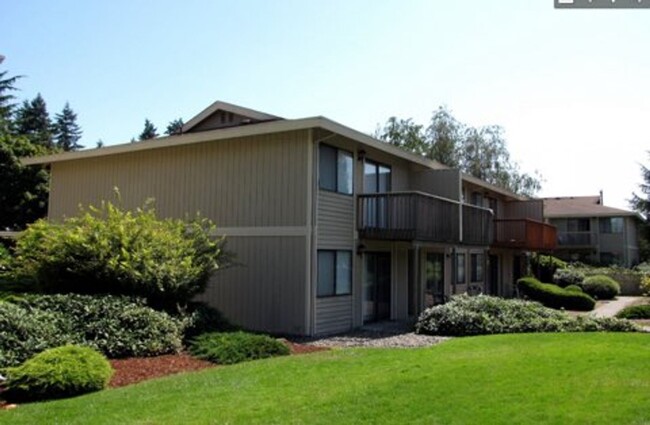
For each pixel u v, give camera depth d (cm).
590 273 3231
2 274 1492
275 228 1377
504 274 2805
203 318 1143
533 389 623
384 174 1736
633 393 601
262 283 1385
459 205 1792
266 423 550
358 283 1544
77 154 1723
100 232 1150
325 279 1395
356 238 1533
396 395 623
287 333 1342
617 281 3195
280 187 1378
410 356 888
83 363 730
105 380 742
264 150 1409
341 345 1173
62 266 1127
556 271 3128
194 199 1514
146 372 856
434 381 673
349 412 573
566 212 4425
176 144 1523
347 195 1501
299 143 1359
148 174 1608
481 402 582
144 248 1152
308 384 706
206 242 1288
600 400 578
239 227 1430
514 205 2928
